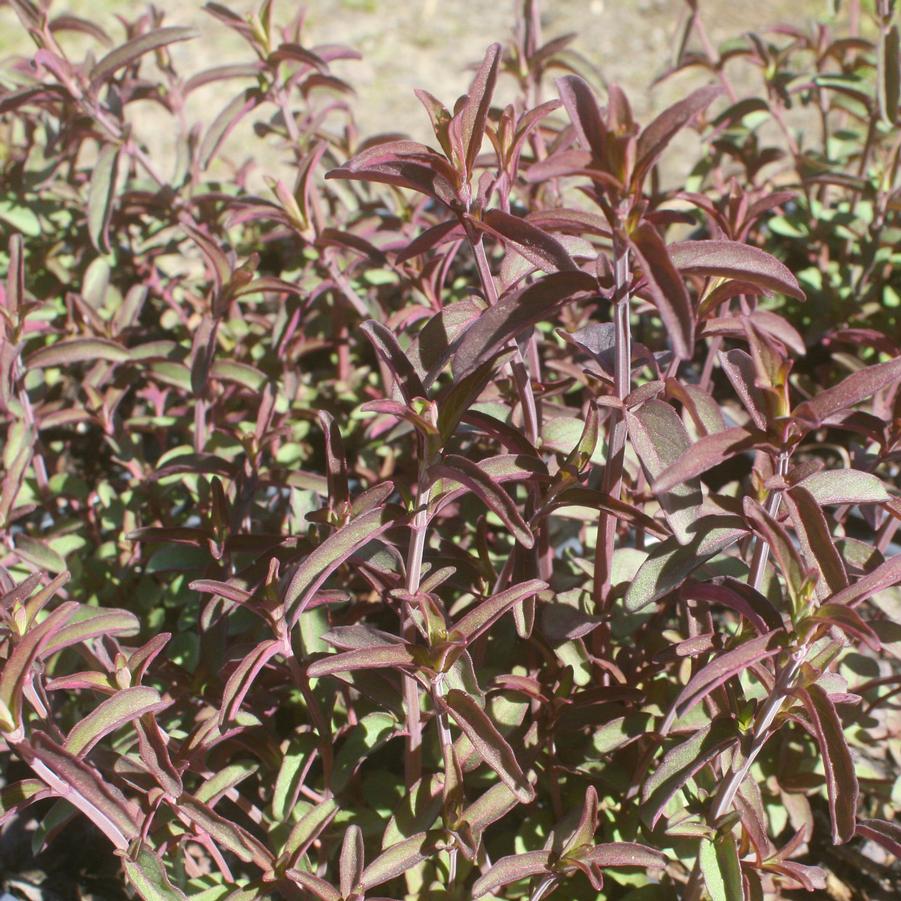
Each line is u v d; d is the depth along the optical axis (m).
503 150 0.45
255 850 0.43
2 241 0.66
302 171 0.50
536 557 0.47
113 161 0.55
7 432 0.56
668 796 0.41
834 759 0.39
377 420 0.56
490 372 0.41
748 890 0.43
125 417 0.68
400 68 1.21
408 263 0.53
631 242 0.39
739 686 0.43
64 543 0.54
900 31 0.54
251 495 0.50
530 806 0.49
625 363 0.42
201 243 0.50
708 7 1.29
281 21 1.28
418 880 0.46
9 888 0.50
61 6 1.28
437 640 0.41
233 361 0.53
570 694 0.47
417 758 0.46
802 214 0.64
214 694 0.48
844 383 0.39
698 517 0.41
